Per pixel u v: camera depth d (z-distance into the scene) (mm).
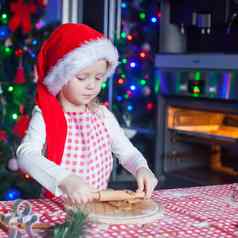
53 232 1005
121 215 1257
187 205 1436
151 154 3393
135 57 3408
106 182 1762
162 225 1239
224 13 2949
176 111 3270
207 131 3109
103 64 1562
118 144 1751
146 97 3400
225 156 3242
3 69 3027
